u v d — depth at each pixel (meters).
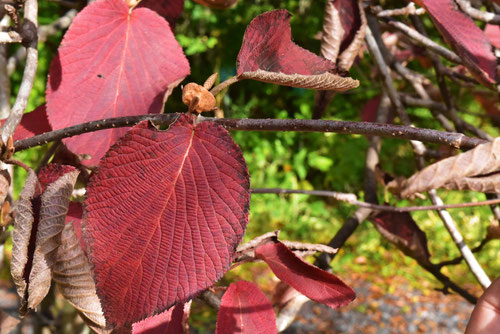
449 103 0.90
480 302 0.48
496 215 0.76
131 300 0.35
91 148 0.46
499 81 0.53
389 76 0.78
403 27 0.72
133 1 0.49
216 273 0.36
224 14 4.88
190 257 0.36
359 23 0.62
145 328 0.43
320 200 5.82
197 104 0.38
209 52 5.29
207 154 0.36
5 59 0.70
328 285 0.41
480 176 0.51
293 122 0.38
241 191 0.36
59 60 0.47
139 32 0.49
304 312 4.66
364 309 4.70
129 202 0.36
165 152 0.36
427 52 0.90
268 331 0.44
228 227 0.36
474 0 0.94
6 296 2.77
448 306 4.75
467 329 0.48
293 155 5.95
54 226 0.38
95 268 0.35
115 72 0.48
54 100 0.46
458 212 5.06
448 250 5.02
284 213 5.43
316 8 4.93
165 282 0.36
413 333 4.36
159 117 0.39
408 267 5.33
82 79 0.47
